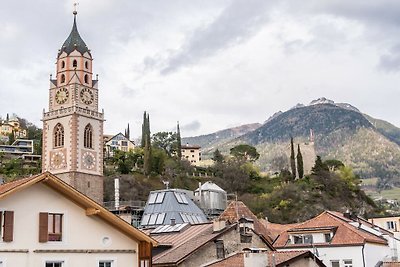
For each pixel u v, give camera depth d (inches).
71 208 1466.5
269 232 2824.8
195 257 1743.4
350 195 7337.6
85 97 5167.3
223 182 7623.0
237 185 7628.0
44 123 5177.2
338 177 7426.2
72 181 4899.1
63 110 5064.0
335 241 2501.2
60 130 5073.8
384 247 2691.9
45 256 1391.5
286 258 1740.9
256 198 7101.4
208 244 1791.3
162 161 7377.0
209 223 2095.2
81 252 1460.4
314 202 6820.9
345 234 2511.1
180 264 1694.1
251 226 2020.2
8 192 1317.7
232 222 2064.5
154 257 1798.7
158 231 2119.8
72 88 5093.5
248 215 2637.8
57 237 1433.3
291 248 2554.1
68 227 1449.3
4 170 6589.6
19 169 6697.8
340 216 2938.0
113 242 1530.5
